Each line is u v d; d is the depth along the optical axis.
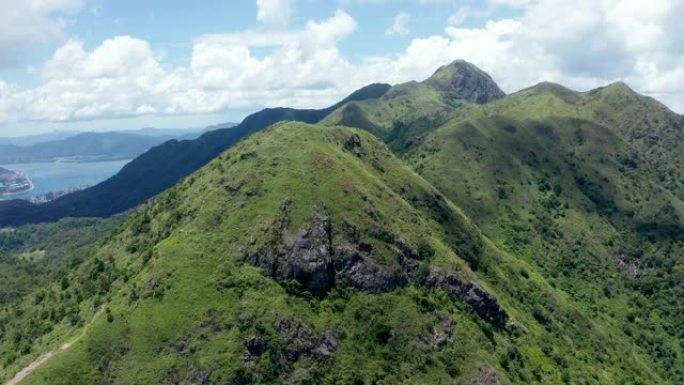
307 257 147.62
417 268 162.50
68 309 158.38
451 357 144.25
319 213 156.75
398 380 136.25
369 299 149.12
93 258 189.00
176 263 143.00
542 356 163.38
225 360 124.81
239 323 131.88
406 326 145.88
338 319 143.38
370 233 159.88
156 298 134.88
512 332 166.12
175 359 124.38
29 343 149.50
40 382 117.56
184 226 159.50
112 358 123.94
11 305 196.00
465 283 164.75
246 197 161.38
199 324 130.50
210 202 163.75
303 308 141.12
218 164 195.00
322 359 134.88
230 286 138.62
